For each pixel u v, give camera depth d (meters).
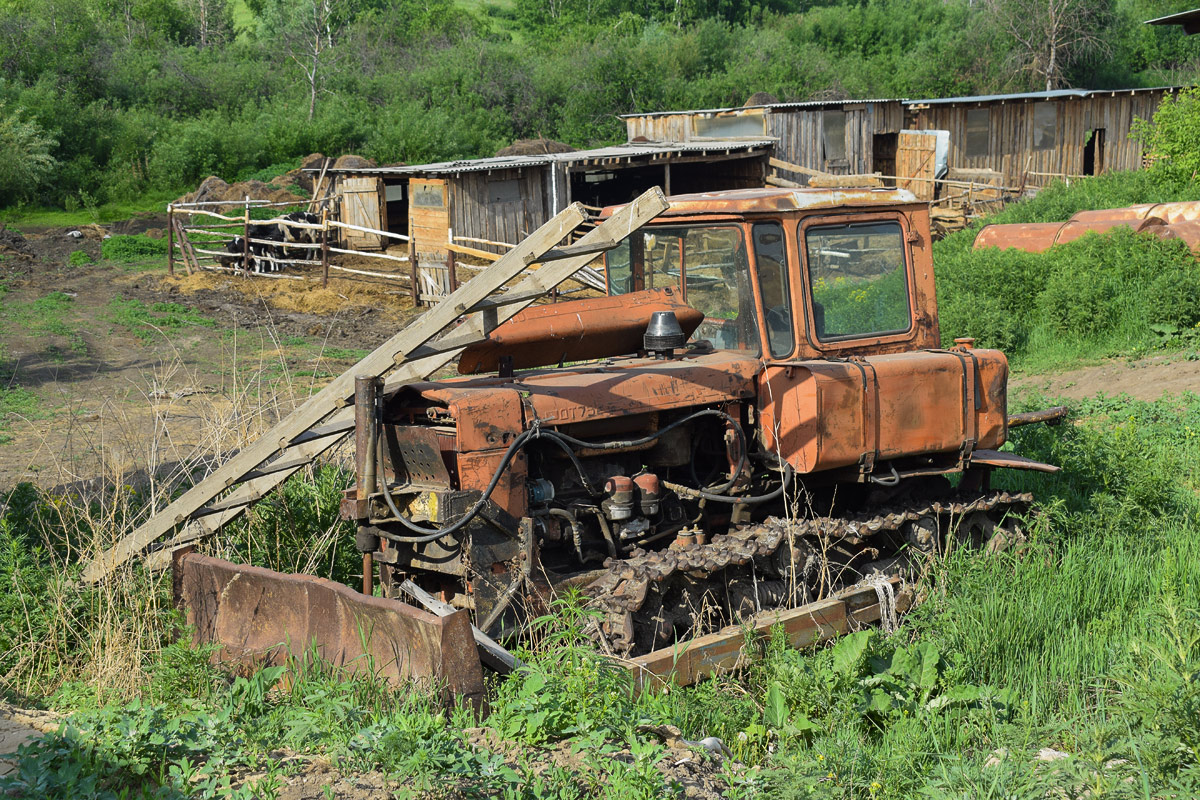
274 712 4.50
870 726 5.08
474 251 18.86
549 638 4.96
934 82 52.38
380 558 5.64
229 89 47.69
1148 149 26.92
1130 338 14.36
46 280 23.47
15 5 47.59
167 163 38.38
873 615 6.08
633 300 6.29
